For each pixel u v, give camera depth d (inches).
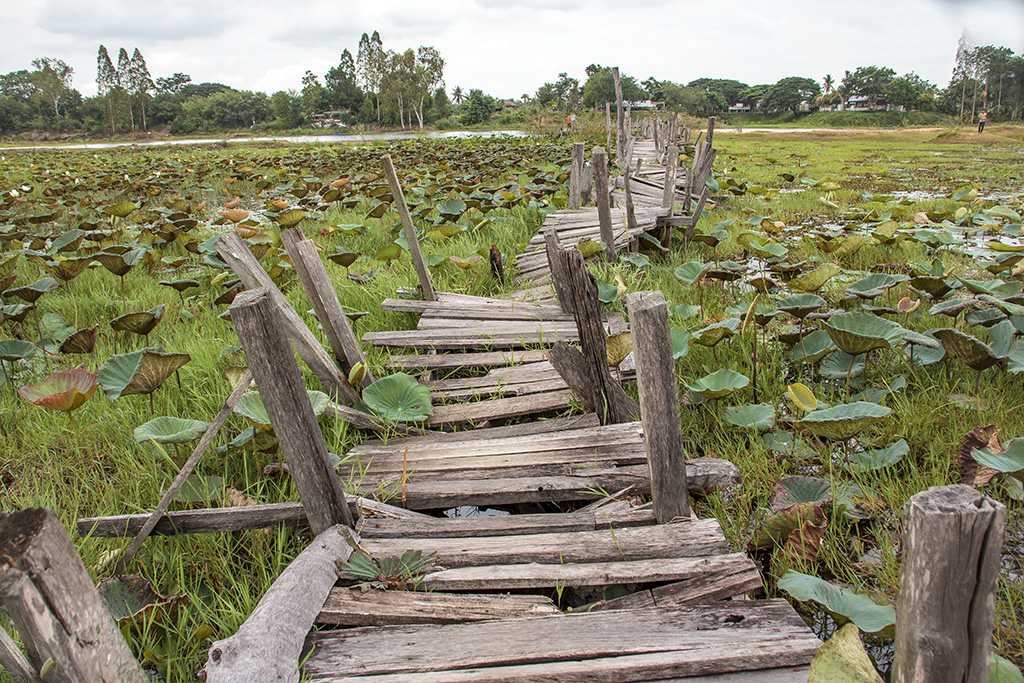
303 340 133.6
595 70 3956.7
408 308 199.5
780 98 4303.6
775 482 121.0
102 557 97.8
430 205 404.5
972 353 125.8
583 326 125.3
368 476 117.7
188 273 284.2
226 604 90.6
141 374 116.1
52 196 487.5
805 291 167.5
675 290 225.5
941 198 419.5
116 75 3587.6
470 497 110.1
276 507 99.0
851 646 57.7
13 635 87.0
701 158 374.0
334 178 629.9
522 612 82.0
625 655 72.4
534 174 515.2
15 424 148.7
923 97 3732.8
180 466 125.6
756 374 155.2
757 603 80.1
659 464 93.0
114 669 57.9
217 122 3698.3
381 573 89.0
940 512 47.7
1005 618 88.1
